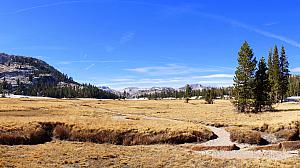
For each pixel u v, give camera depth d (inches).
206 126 2153.1
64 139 1683.1
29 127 1649.9
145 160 1178.0
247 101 3233.3
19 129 1611.7
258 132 1738.4
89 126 1756.9
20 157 1179.9
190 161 1165.7
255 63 3309.5
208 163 1135.0
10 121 1775.3
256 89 3248.0
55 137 1697.8
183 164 1116.5
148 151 1386.6
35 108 3225.9
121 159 1193.4
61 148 1395.2
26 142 1547.7
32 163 1082.1
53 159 1165.7
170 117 2787.9
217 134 1894.7
